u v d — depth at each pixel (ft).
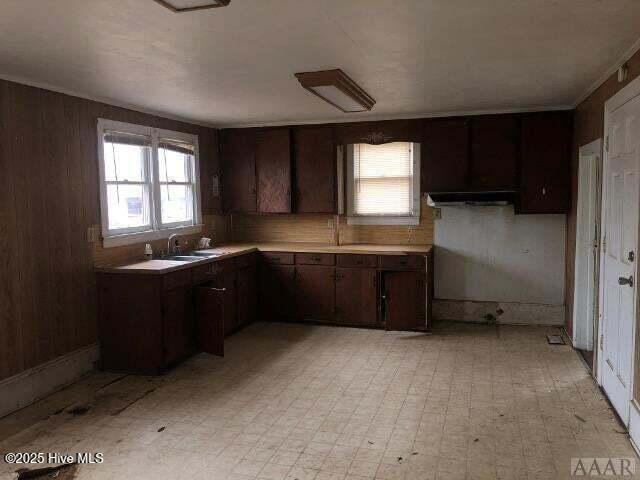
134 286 13.32
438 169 17.46
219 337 14.25
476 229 18.16
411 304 16.87
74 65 10.44
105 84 12.20
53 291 12.41
